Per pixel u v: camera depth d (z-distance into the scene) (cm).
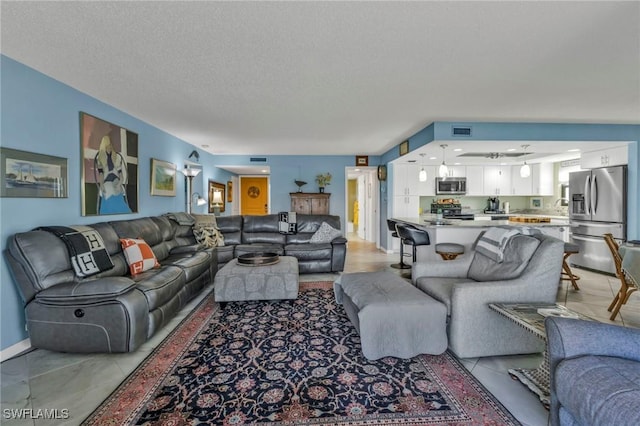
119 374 199
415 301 219
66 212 287
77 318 218
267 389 183
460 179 704
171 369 205
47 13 181
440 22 192
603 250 471
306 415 160
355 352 228
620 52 230
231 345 240
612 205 463
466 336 211
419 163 680
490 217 689
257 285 325
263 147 641
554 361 130
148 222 382
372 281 269
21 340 233
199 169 546
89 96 320
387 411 163
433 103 348
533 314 184
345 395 177
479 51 229
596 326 129
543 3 173
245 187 1127
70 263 246
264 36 208
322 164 752
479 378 194
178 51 229
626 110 374
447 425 153
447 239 418
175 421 156
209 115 396
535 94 319
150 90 307
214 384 188
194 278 345
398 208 695
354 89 305
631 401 98
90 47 222
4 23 191
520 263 232
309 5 175
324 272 486
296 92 314
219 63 249
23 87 245
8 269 227
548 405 165
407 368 206
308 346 238
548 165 685
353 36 208
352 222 1238
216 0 170
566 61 245
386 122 430
